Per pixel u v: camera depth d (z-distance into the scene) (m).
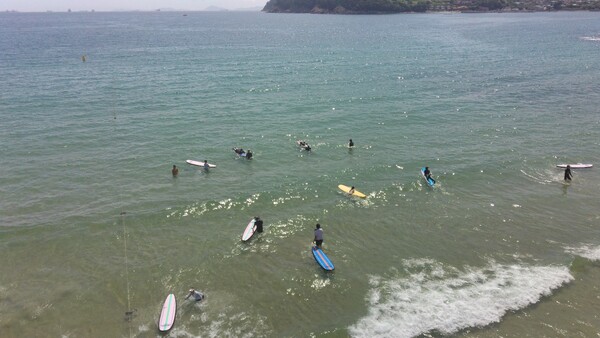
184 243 25.48
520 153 39.47
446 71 81.19
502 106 55.38
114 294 21.16
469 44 126.06
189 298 20.83
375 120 49.94
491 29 177.12
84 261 23.67
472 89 65.56
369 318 19.62
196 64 90.38
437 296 21.02
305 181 33.94
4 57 92.88
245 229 26.70
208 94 61.69
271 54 110.25
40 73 74.25
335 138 43.88
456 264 23.72
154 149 40.25
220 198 30.94
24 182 33.00
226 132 45.28
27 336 18.48
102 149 39.91
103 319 19.55
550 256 24.30
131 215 28.47
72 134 43.41
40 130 44.19
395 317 19.66
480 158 38.44
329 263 23.44
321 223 27.89
